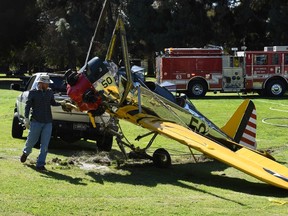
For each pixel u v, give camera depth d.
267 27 53.09
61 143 14.52
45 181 9.02
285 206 7.98
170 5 55.06
